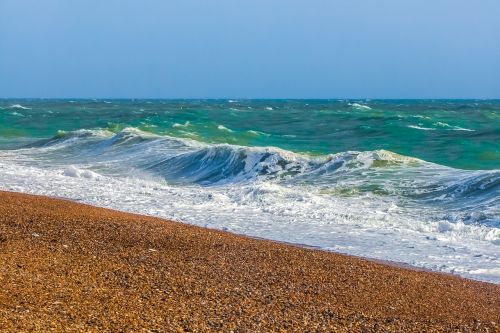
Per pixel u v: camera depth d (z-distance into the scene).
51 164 27.28
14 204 15.06
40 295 8.21
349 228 14.88
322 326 7.90
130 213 15.24
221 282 9.47
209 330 7.44
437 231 14.73
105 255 10.59
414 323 8.30
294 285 9.60
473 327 8.24
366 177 20.88
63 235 11.91
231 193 18.91
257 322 7.84
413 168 21.64
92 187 20.27
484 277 11.18
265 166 23.36
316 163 23.16
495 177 18.52
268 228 14.85
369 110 79.12
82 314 7.63
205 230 13.35
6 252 10.36
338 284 9.85
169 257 10.76
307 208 17.00
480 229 14.62
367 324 8.12
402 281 10.25
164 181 23.39
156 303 8.28
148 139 31.80
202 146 29.27
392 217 16.02
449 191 18.39
